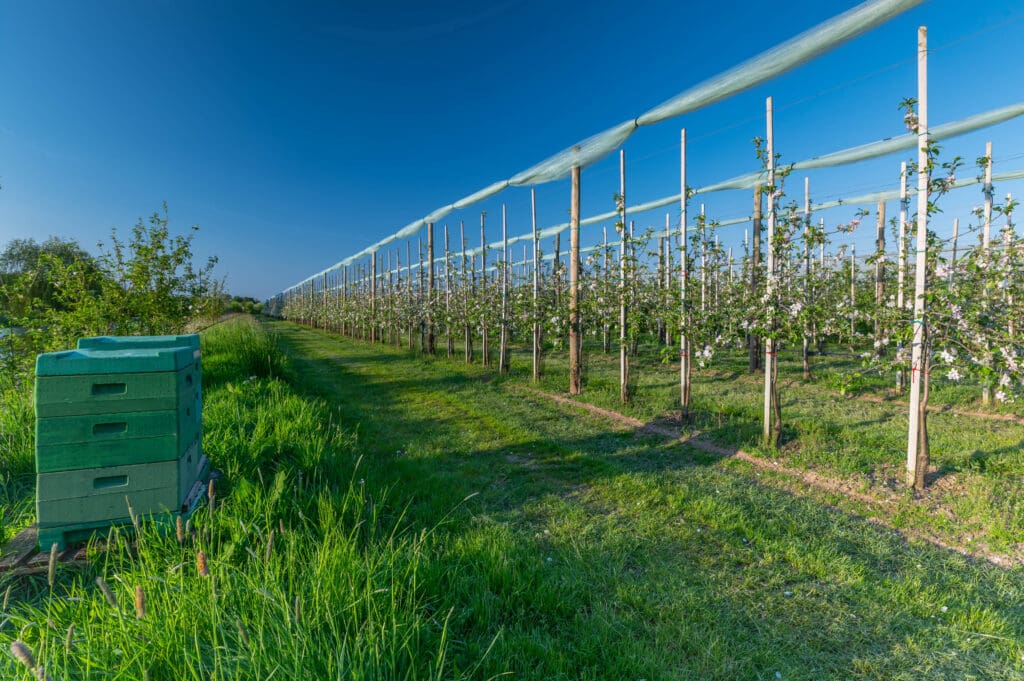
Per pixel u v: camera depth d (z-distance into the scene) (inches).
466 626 95.7
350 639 76.2
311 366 533.3
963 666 89.7
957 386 321.7
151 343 138.8
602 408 307.3
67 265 299.7
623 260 307.3
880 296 366.9
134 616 75.6
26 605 82.4
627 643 91.2
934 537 141.8
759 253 374.6
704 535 141.8
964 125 237.6
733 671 87.5
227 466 160.9
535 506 161.2
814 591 113.3
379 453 221.5
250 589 83.6
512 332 494.9
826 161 285.0
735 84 213.2
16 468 159.8
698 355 263.0
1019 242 220.4
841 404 296.4
